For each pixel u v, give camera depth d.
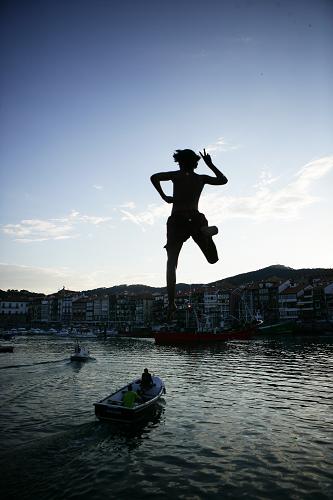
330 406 26.20
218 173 4.14
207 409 25.41
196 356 61.00
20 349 80.88
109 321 182.62
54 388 33.75
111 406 21.91
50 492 14.02
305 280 146.00
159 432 20.61
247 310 132.50
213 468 15.93
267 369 44.22
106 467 16.12
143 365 50.09
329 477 14.98
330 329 108.12
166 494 13.77
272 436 19.84
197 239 3.90
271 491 13.92
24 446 18.50
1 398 29.41
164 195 3.97
